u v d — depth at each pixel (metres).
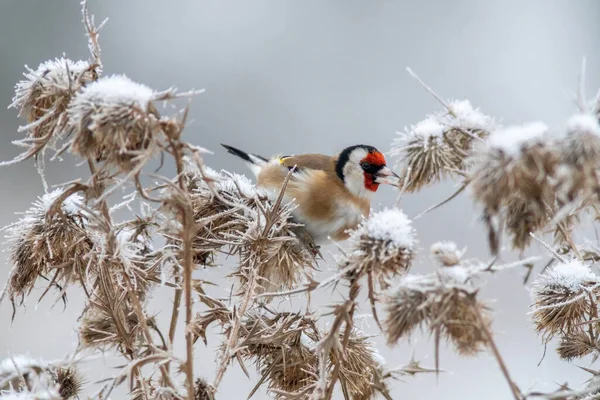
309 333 5.67
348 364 5.60
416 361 5.77
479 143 5.47
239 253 6.00
